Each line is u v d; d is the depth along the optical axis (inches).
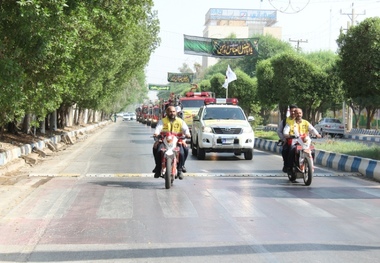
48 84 620.1
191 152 949.8
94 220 342.3
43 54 487.2
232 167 682.8
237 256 255.4
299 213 366.0
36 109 776.3
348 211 374.9
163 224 328.8
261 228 317.7
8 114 641.0
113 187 489.1
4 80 478.3
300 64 1590.8
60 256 257.4
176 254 259.6
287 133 521.3
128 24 804.0
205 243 281.3
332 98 1595.7
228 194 447.8
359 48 797.2
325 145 895.1
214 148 773.9
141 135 1660.9
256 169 658.2
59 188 481.7
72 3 495.8
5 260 251.1
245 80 2390.5
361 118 2664.9
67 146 1154.7
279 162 761.0
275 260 248.4
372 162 581.0
